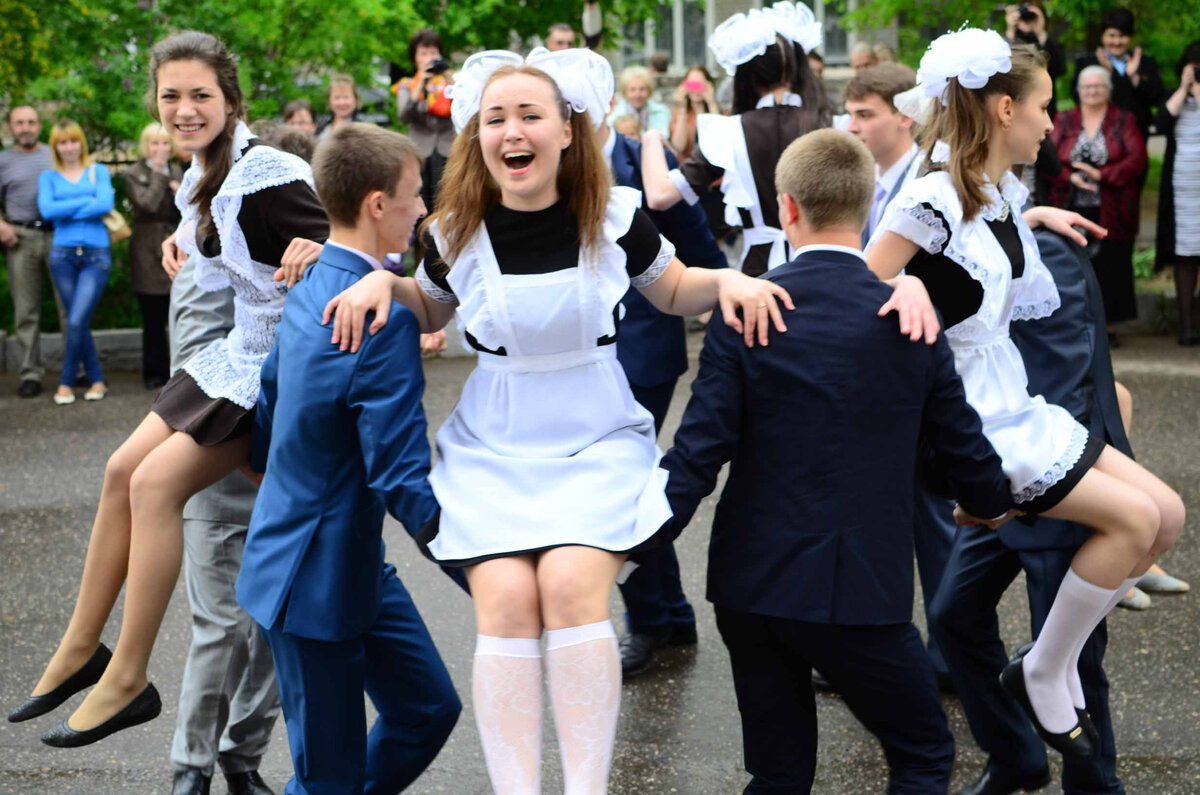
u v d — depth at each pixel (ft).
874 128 13.91
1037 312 10.68
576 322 9.14
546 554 8.61
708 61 54.85
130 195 28.50
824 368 8.96
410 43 30.07
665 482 9.07
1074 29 37.58
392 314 9.07
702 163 14.20
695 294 9.55
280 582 9.17
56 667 10.93
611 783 12.07
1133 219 29.55
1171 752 12.35
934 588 13.19
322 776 9.49
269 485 9.41
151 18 33.53
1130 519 9.62
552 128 8.92
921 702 9.22
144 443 10.54
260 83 34.14
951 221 10.05
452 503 8.82
